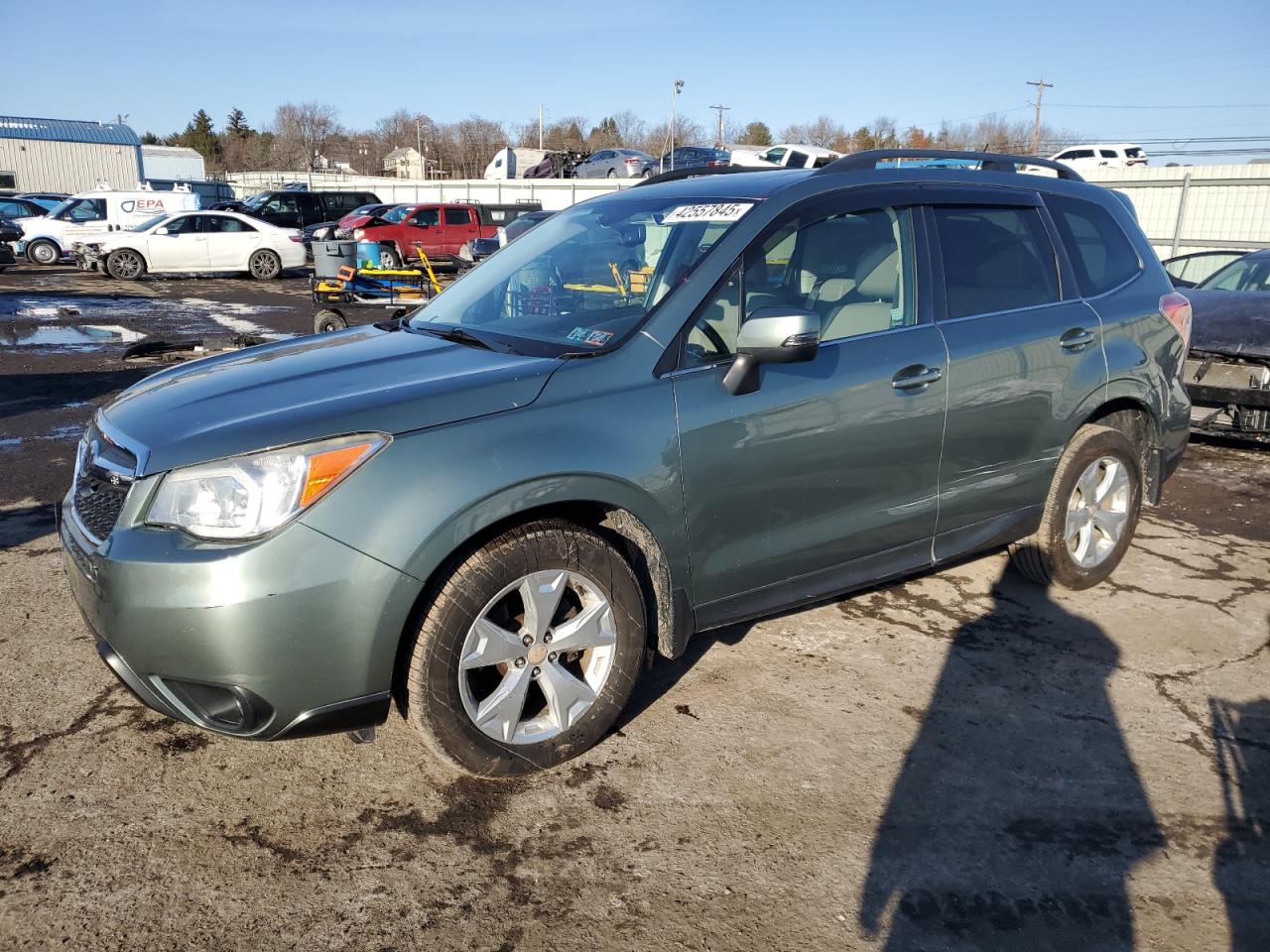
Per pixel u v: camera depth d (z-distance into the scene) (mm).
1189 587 4535
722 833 2723
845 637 3949
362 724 2654
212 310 15922
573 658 3086
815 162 25953
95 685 3482
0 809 2764
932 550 3805
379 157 102000
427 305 4023
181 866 2555
